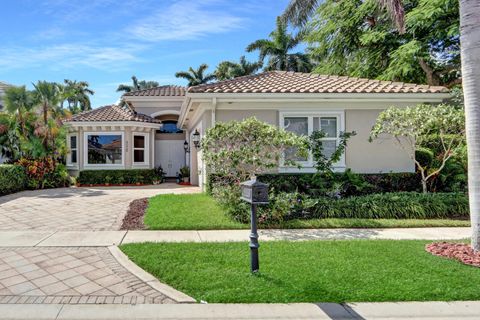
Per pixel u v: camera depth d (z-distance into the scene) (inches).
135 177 727.1
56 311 148.1
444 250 225.8
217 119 456.4
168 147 903.7
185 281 176.2
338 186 397.1
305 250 229.5
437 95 438.3
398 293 162.1
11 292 166.7
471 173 221.6
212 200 430.6
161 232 287.9
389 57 692.7
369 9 647.1
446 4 519.5
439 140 429.7
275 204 322.3
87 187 681.0
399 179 445.7
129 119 739.4
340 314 145.3
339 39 750.5
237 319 141.6
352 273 186.1
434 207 345.4
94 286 174.1
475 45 218.1
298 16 490.0
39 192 579.8
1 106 890.7
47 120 654.5
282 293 162.1
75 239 262.5
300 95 433.7
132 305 153.6
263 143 343.9
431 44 655.8
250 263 198.8
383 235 280.8
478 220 218.2
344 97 438.3
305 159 444.8
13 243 251.0
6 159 714.8
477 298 158.7
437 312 147.0
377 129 394.9
